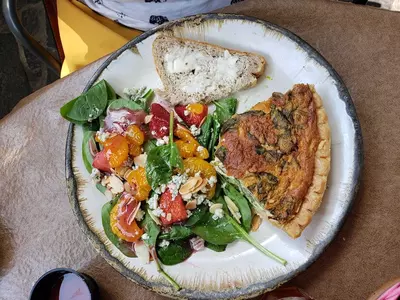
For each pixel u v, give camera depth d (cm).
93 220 34
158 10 44
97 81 36
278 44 34
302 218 31
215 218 33
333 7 35
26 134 38
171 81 36
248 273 32
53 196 37
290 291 32
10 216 37
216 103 36
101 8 45
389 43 34
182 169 33
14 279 36
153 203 33
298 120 32
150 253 33
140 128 35
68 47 47
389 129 33
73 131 35
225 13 35
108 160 34
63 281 33
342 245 32
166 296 33
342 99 32
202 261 33
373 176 33
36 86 65
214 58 36
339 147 32
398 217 32
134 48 36
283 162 32
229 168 32
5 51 67
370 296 29
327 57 35
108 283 34
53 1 48
